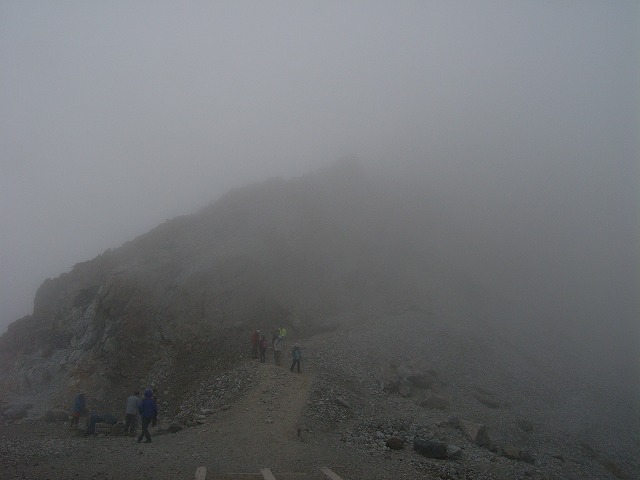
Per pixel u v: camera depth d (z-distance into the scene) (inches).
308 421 787.4
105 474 484.7
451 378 1262.3
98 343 1126.4
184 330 1216.8
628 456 1061.8
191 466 530.3
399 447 709.9
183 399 977.5
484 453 759.7
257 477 499.2
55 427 823.7
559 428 1095.6
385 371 1193.4
